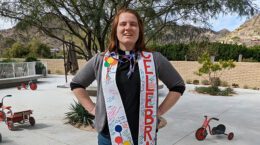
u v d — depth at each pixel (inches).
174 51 1002.1
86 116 309.3
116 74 89.1
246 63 815.1
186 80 888.9
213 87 625.0
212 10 280.2
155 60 91.8
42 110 411.2
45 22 289.7
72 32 297.1
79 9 271.9
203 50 932.6
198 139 268.2
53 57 1328.7
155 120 89.3
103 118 90.9
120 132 87.7
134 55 90.6
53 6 268.8
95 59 94.9
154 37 311.0
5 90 660.1
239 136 288.8
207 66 692.1
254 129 319.0
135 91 88.0
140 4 288.7
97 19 265.0
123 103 87.9
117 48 94.0
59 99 518.9
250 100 537.6
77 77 97.0
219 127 279.6
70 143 255.4
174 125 325.7
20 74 806.5
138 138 88.2
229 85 831.1
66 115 356.2
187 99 533.0
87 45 300.2
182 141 266.2
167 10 290.2
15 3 271.6
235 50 983.0
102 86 89.9
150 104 88.4
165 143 259.9
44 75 1008.2
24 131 291.7
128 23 92.4
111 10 273.9
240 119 369.4
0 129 298.4
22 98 533.6
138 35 94.1
